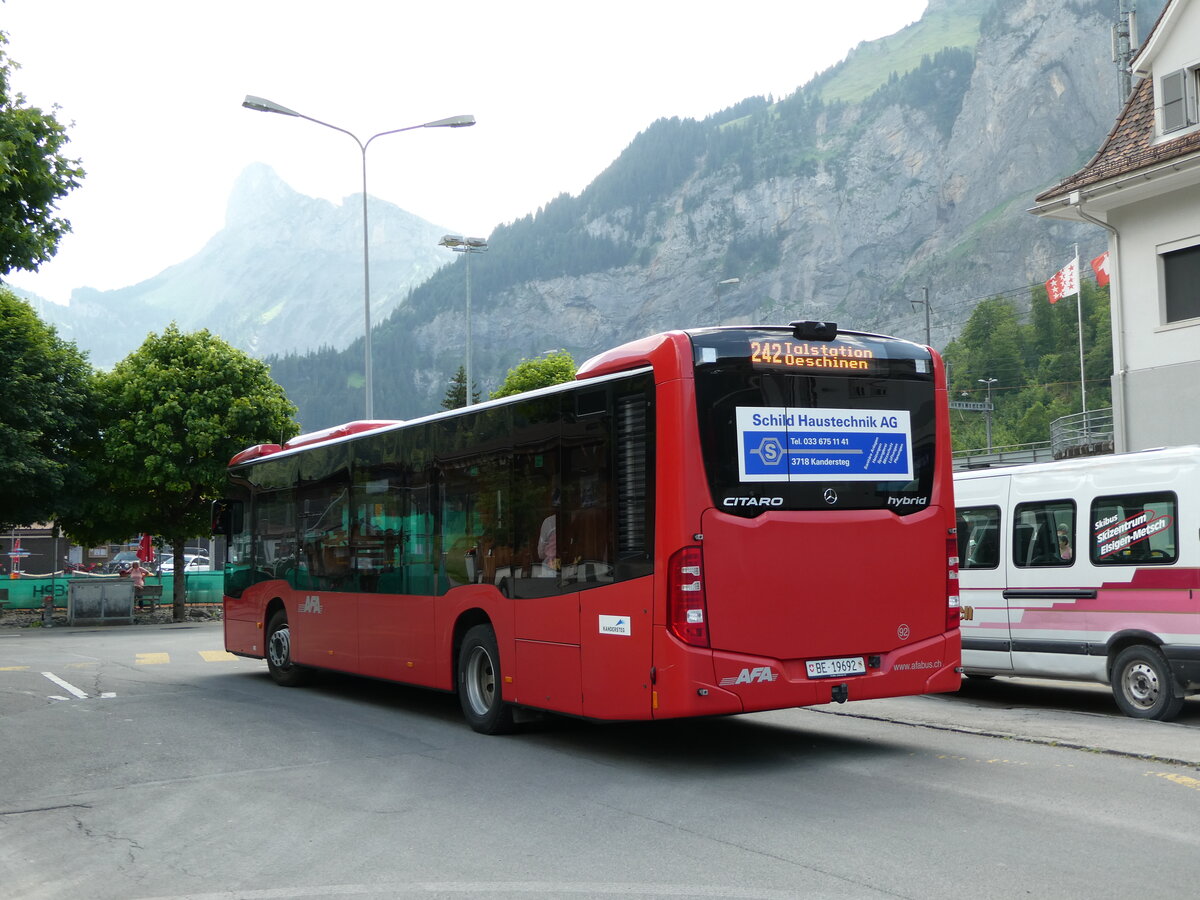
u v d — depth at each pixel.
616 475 8.69
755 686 8.19
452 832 6.73
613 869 5.82
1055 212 21.83
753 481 8.33
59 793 8.25
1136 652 11.27
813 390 8.64
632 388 8.59
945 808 7.00
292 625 14.69
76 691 14.68
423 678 11.54
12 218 13.60
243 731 10.96
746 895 5.30
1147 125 21.12
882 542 8.79
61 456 32.94
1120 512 11.56
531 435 9.79
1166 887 5.29
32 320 32.69
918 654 8.88
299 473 14.73
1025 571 12.47
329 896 5.50
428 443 11.55
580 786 8.00
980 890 5.29
